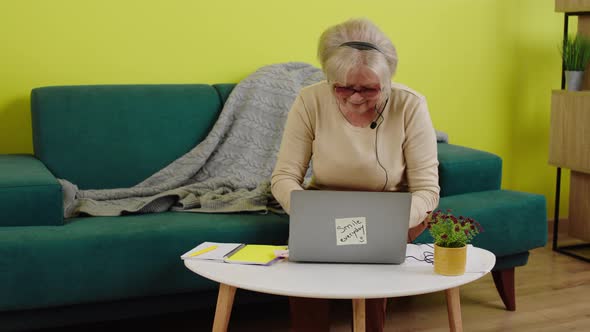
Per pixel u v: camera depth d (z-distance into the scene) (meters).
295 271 1.66
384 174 2.03
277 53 3.18
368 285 1.56
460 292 2.86
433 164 2.04
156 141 2.75
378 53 1.78
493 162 2.77
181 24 2.99
